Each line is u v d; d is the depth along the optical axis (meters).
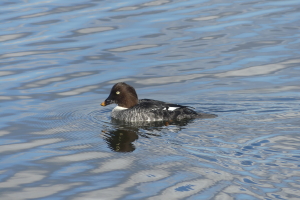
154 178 9.95
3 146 11.99
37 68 18.33
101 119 14.34
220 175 9.94
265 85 16.72
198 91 16.38
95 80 17.36
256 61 18.77
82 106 15.38
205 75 17.73
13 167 10.70
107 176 10.12
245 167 10.27
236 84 16.91
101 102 15.71
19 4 25.42
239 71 17.98
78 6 25.06
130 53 19.64
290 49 19.67
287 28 21.81
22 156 11.34
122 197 9.23
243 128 12.83
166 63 18.73
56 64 18.67
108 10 24.38
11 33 21.42
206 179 9.80
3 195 9.41
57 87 16.80
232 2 25.83
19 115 14.41
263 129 12.70
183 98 15.83
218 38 20.97
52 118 14.25
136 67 18.42
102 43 20.58
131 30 21.83
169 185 9.62
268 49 19.75
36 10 24.39
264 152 11.05
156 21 22.81
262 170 10.09
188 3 25.62
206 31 21.69
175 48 20.06
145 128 13.27
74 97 16.05
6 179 10.10
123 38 21.05
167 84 17.06
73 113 14.76
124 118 14.25
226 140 11.94
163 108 14.06
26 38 21.06
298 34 21.11
